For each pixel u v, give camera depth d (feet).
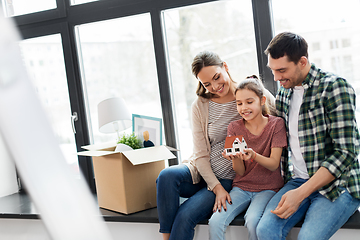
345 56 5.22
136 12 6.11
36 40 6.84
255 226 3.92
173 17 6.01
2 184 6.89
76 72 6.64
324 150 4.00
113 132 6.28
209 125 5.01
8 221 5.82
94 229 0.47
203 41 5.92
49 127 0.47
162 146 5.35
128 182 5.11
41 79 6.93
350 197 3.82
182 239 4.30
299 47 3.88
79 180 0.49
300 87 4.25
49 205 0.45
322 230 3.59
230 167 4.86
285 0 5.42
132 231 5.16
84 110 6.71
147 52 6.27
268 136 4.43
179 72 6.13
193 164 5.01
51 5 6.65
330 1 5.19
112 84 6.55
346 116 3.78
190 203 4.47
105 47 6.49
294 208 3.71
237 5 5.66
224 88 4.79
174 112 6.25
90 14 6.37
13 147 0.44
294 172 4.47
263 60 5.57
